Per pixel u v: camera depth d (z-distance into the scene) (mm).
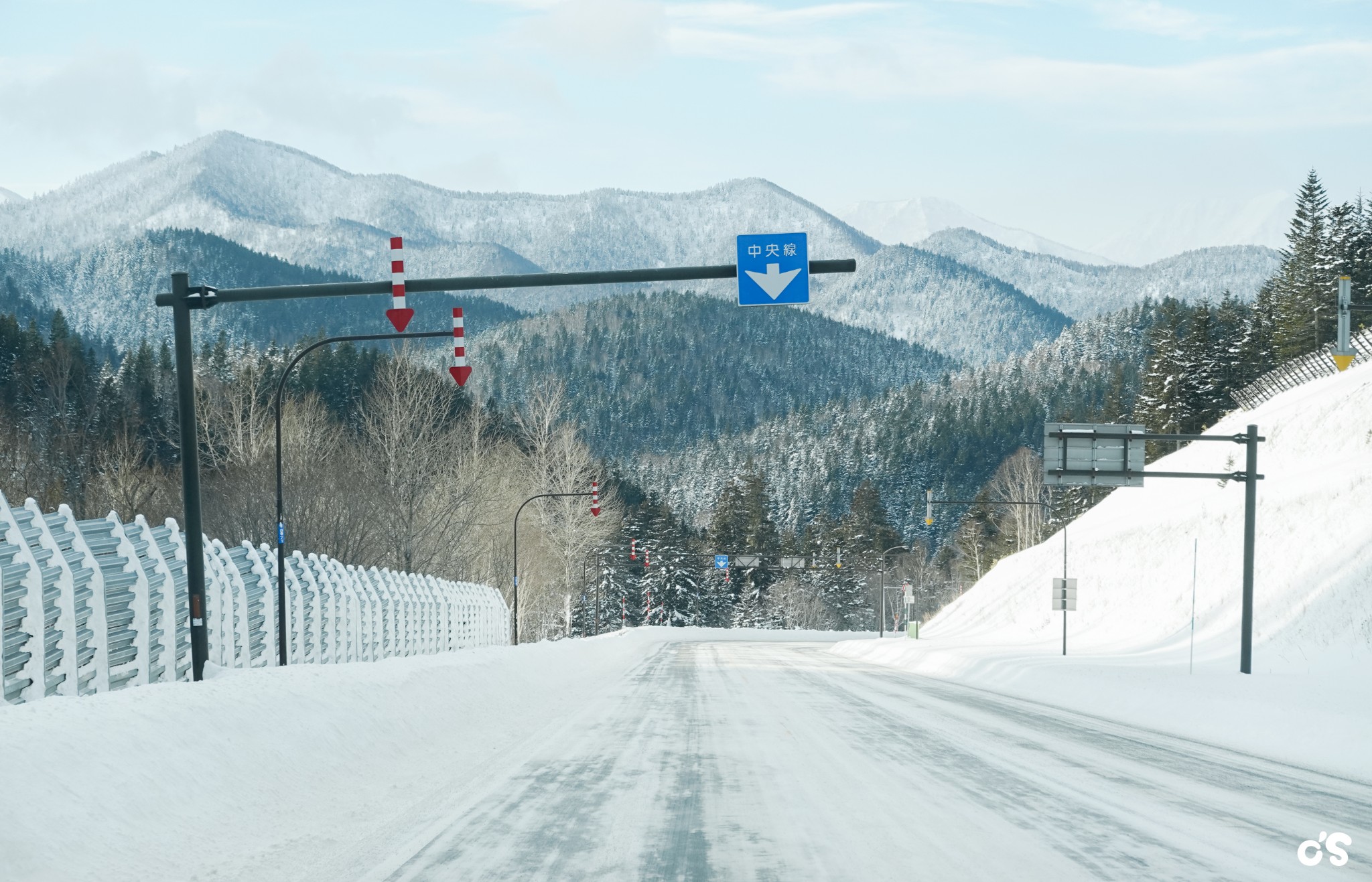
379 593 34562
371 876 6621
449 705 15375
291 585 25219
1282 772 11891
